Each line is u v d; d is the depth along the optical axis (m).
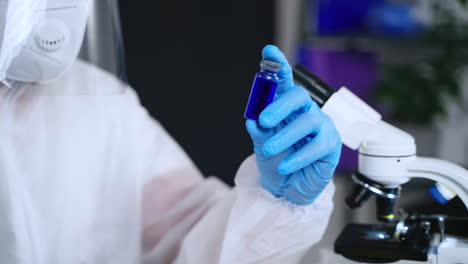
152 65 2.54
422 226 0.87
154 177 1.24
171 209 1.24
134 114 1.25
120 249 1.16
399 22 2.64
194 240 1.04
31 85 1.08
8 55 0.86
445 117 2.72
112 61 1.10
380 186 0.84
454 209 0.96
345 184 2.44
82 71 1.14
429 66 2.64
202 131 2.67
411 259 0.82
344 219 2.23
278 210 0.91
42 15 0.88
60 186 1.12
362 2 2.63
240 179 0.98
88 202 1.14
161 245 1.18
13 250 1.00
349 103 0.85
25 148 1.10
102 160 1.17
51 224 1.10
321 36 2.64
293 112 0.82
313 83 0.87
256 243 0.91
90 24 1.03
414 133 2.63
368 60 2.61
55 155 1.12
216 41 2.63
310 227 0.92
